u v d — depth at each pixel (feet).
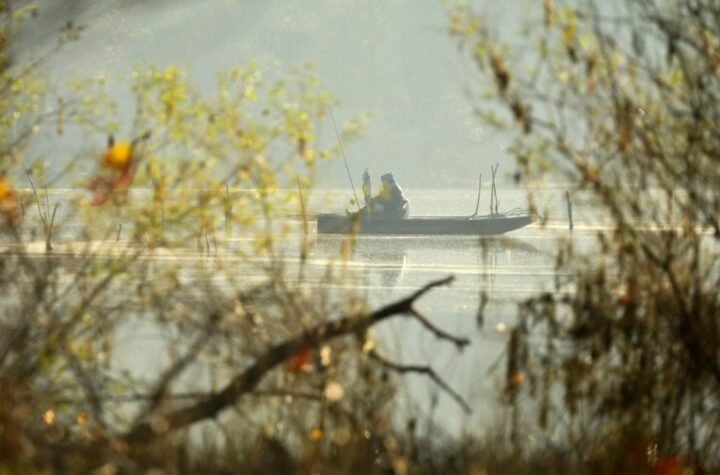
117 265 123.13
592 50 118.01
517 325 121.70
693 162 118.21
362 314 115.34
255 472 108.58
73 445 110.42
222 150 132.98
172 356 117.80
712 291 118.01
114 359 119.96
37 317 118.11
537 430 116.06
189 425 113.29
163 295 119.55
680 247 118.11
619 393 115.85
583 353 117.60
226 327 115.75
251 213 131.23
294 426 112.88
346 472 107.76
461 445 113.80
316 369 114.11
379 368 114.93
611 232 119.34
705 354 116.67
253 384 113.50
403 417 116.98
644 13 118.32
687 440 116.57
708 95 117.91
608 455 114.11
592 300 118.52
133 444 110.32
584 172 118.73
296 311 116.47
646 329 117.19
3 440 107.04
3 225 128.57
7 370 115.03
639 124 118.42
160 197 131.13
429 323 121.08
